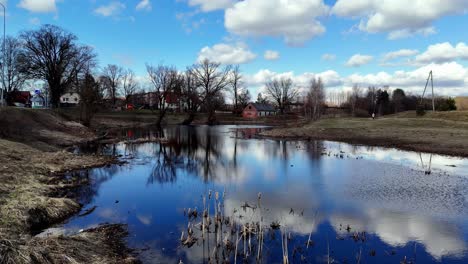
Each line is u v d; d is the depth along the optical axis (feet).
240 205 37.09
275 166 62.39
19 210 28.55
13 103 184.96
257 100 435.94
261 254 24.41
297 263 23.29
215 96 254.27
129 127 178.50
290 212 34.42
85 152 79.82
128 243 26.09
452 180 48.32
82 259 21.09
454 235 28.19
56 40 175.22
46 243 21.44
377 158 69.72
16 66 175.73
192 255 24.16
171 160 71.05
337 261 23.62
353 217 32.83
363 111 278.46
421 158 68.59
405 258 23.27
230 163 66.64
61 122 122.31
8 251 18.97
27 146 65.51
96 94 150.10
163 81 209.67
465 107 221.66
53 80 175.83
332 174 53.83
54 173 50.72
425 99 268.82
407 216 32.99
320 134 124.88
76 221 31.04
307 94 282.36
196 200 39.09
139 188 45.14
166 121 231.30
